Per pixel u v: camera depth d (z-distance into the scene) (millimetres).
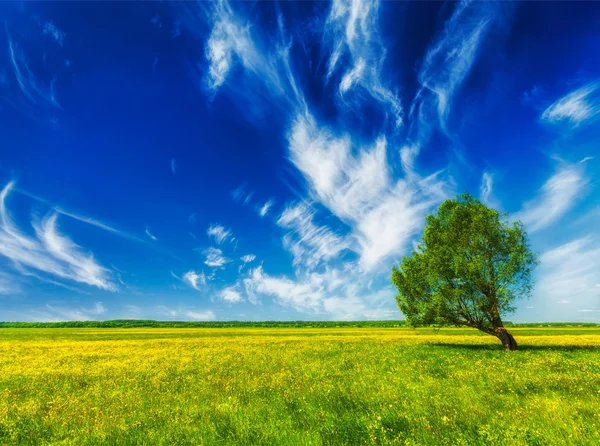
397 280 37688
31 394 15516
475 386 13477
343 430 8406
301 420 9422
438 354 27250
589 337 59062
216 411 10750
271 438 8133
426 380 14836
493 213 33750
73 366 25281
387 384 14344
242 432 8586
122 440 8523
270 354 30953
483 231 33531
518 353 26938
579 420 8367
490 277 32906
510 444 7137
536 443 7234
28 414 11672
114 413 11133
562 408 9523
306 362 24312
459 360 22734
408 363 21719
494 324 32562
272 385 14867
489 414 9344
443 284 34750
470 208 35094
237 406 11383
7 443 9062
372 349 33500
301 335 71188
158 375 19516
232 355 30844
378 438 7840
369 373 18125
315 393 12773
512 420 8703
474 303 32562
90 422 10289
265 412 10484
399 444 7398
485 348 33469
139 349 39594
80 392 15562
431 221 37500
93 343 50812
